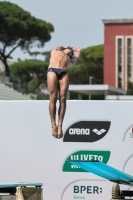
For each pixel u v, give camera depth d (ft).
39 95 353.31
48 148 84.17
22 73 577.43
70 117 83.46
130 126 82.64
